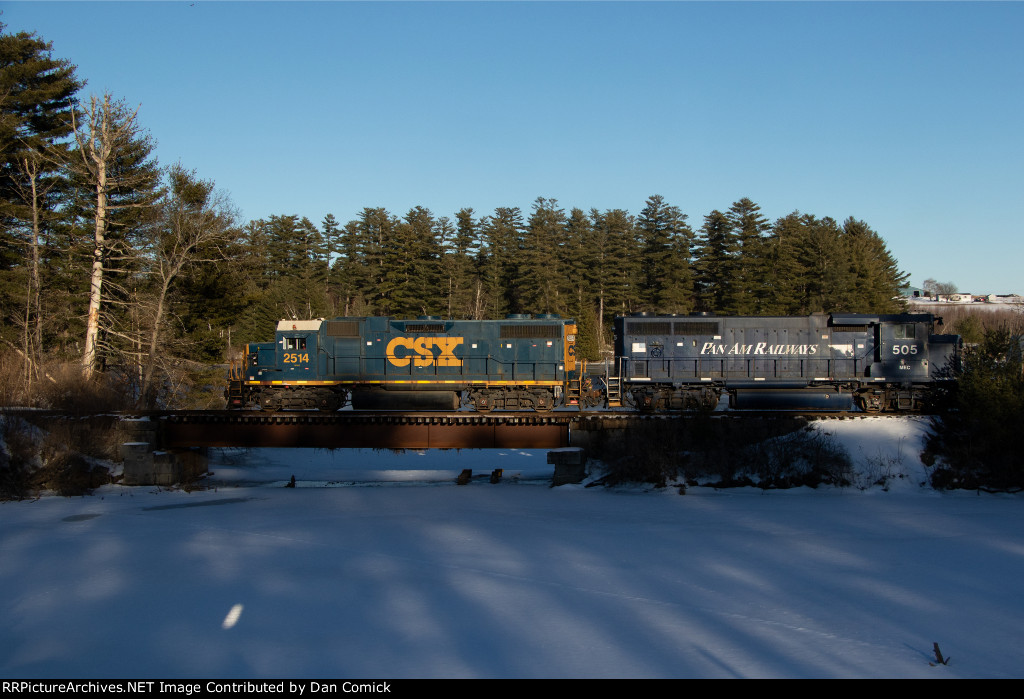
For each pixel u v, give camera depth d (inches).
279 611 577.3
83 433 1122.0
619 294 3280.0
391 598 606.2
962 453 1019.9
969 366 1076.5
